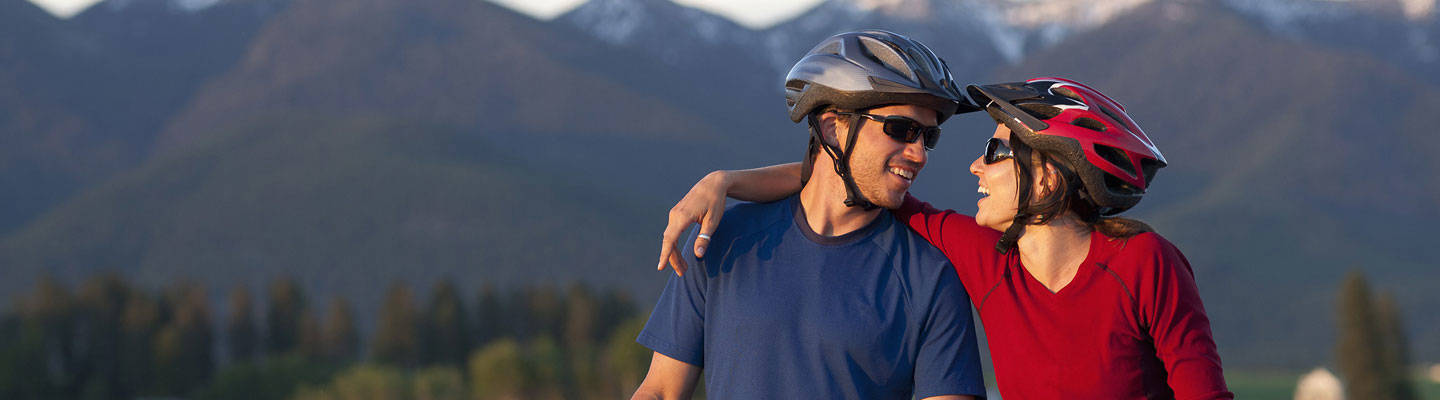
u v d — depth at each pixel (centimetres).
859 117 390
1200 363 370
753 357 400
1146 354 381
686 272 422
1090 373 383
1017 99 385
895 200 400
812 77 400
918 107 390
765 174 423
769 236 415
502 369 10688
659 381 430
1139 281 373
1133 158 369
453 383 11325
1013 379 399
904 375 400
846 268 404
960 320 403
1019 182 384
